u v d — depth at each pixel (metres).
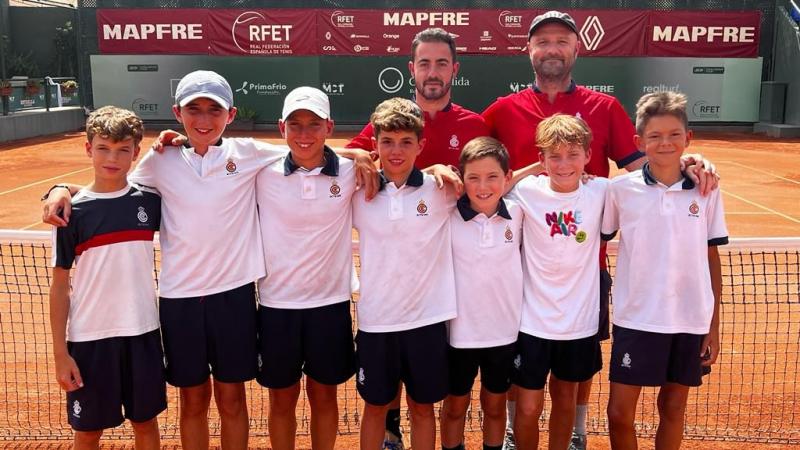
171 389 4.94
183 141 3.32
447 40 3.81
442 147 3.89
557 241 3.33
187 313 3.27
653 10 23.23
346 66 23.91
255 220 3.39
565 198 3.36
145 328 3.24
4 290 6.69
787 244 4.20
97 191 3.20
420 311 3.33
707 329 3.32
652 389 5.03
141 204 3.23
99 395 3.21
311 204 3.28
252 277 3.34
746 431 4.31
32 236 4.23
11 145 20.48
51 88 24.56
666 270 3.27
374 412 3.41
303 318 3.38
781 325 6.01
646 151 3.32
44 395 4.81
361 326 3.37
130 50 23.91
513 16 23.19
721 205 3.35
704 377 5.10
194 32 23.64
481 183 3.28
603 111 3.92
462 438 3.62
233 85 24.22
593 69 23.69
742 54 23.64
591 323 3.39
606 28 23.27
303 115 3.18
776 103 23.77
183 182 3.25
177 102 3.32
